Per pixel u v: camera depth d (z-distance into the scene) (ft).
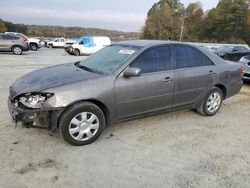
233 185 9.72
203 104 16.34
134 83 12.98
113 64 13.38
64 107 11.36
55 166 10.44
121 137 13.33
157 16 255.50
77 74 12.90
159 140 13.16
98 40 78.64
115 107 12.73
